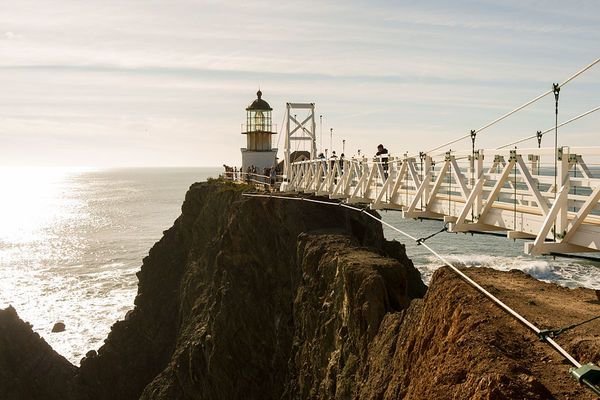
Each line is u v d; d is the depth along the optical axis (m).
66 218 158.12
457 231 16.05
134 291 72.81
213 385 34.31
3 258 97.69
